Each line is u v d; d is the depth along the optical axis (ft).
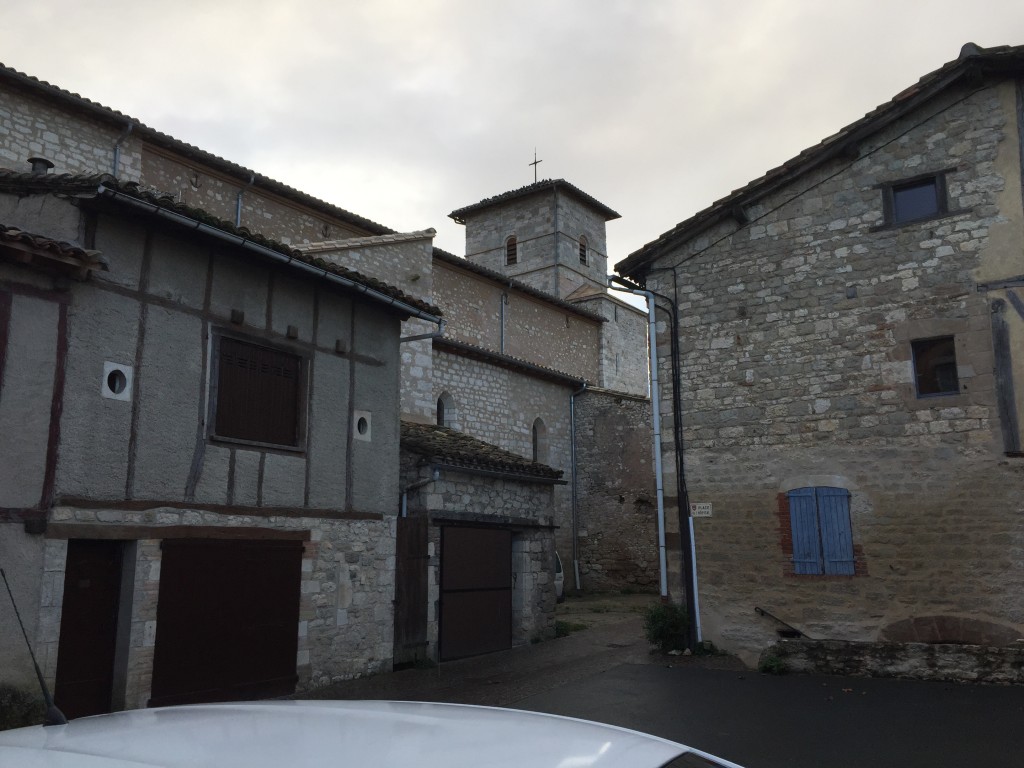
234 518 29.58
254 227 55.21
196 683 27.68
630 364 96.58
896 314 35.01
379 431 36.68
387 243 57.72
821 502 35.37
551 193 112.37
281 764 5.25
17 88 42.75
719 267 39.63
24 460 23.91
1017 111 33.76
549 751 5.80
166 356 27.96
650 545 70.23
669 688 31.53
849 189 36.91
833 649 33.27
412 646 37.32
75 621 25.23
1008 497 31.81
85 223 25.89
